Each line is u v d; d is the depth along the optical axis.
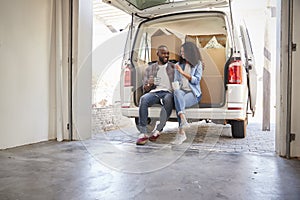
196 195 1.62
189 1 3.38
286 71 2.67
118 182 1.86
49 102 3.51
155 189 1.73
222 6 3.51
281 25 2.68
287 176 2.01
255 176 2.01
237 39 3.52
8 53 2.96
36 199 1.55
